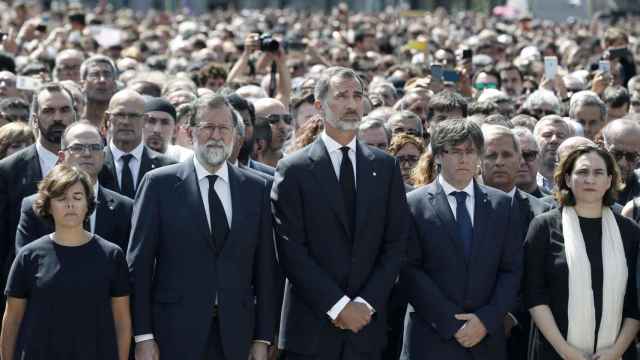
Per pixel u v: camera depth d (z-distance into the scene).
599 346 20.70
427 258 21.31
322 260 20.97
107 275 19.89
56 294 19.58
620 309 20.83
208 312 20.22
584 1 92.19
